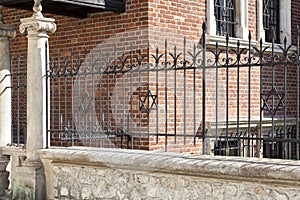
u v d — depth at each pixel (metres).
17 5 9.17
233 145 10.52
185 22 9.62
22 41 11.03
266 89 11.41
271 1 11.95
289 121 11.69
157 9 9.08
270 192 4.94
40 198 6.99
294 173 4.68
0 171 7.50
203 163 5.38
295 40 12.34
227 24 10.83
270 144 11.23
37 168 7.00
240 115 10.81
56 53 10.25
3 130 7.64
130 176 6.09
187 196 5.58
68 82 9.94
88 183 6.52
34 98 7.11
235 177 5.18
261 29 11.30
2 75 7.64
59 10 9.34
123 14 9.21
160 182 5.82
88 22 9.72
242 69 10.84
